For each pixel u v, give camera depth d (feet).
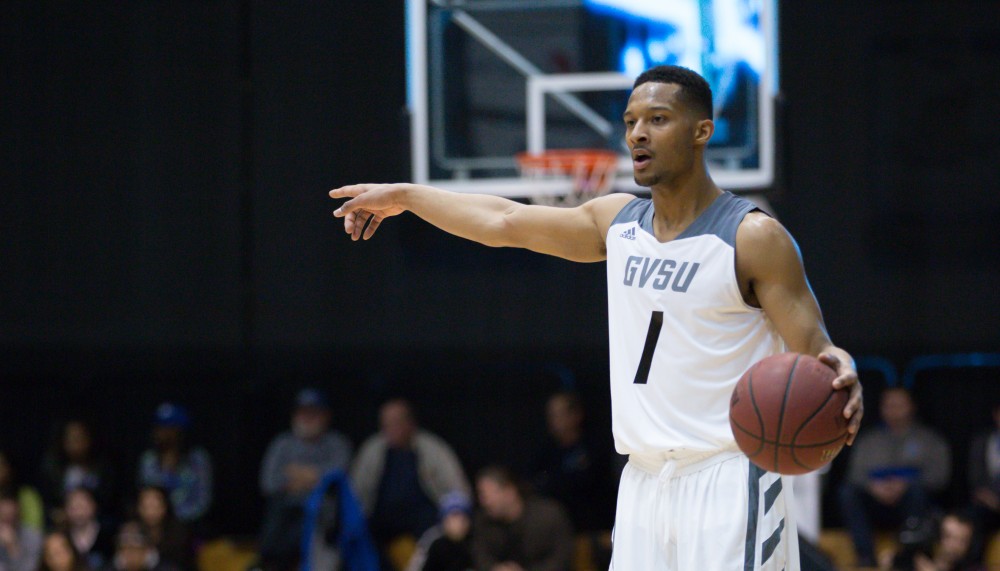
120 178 59.21
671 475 17.10
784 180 39.70
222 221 59.21
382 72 59.16
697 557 16.76
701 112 16.93
